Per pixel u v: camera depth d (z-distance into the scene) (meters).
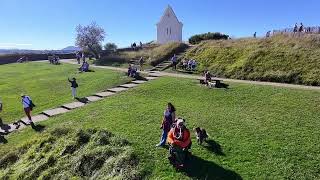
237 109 20.70
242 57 34.84
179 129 13.72
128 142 15.66
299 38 35.09
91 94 26.95
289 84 27.72
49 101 26.25
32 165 15.32
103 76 33.97
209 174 12.89
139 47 56.69
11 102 27.08
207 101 22.95
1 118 22.98
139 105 22.31
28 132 19.39
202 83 27.86
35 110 24.16
